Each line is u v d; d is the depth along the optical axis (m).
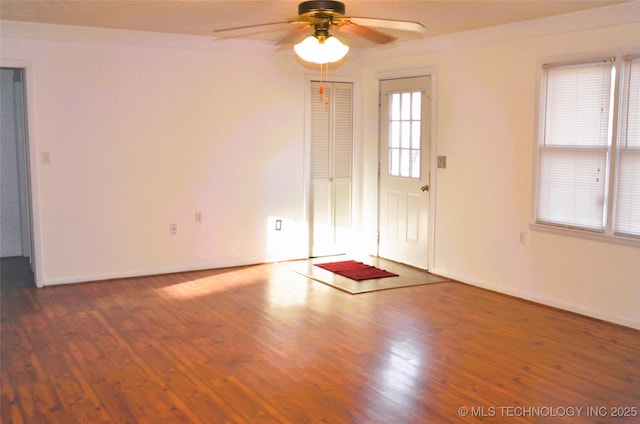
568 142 4.80
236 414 3.18
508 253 5.38
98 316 4.77
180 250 6.16
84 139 5.59
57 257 5.62
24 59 5.27
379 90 6.72
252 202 6.48
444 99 5.88
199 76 6.04
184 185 6.10
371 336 4.34
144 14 4.81
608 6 4.37
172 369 3.76
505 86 5.27
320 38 3.77
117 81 5.66
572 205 4.80
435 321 4.67
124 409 3.24
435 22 5.05
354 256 7.00
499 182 5.40
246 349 4.09
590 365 3.81
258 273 6.16
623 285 4.53
